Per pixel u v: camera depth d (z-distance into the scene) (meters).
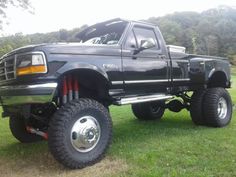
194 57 6.90
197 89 6.96
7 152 5.26
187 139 5.70
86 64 4.66
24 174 4.22
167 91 6.25
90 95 5.30
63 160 4.22
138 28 5.78
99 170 4.26
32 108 4.89
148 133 6.36
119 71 5.18
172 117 8.38
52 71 4.30
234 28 69.56
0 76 4.77
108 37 5.73
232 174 3.89
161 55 6.05
